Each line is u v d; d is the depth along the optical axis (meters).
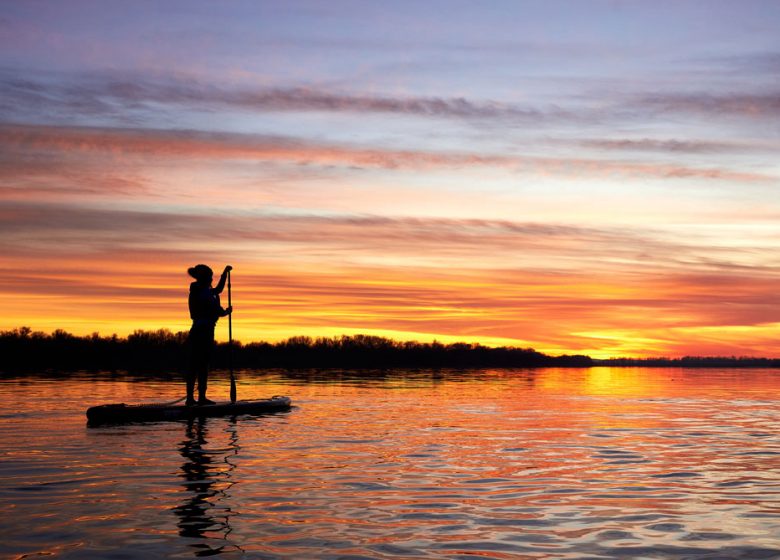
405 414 16.28
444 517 6.75
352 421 14.70
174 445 11.08
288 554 5.61
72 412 15.70
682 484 8.38
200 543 5.89
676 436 12.83
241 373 36.53
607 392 25.84
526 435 12.73
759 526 6.49
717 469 9.40
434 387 26.89
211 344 15.85
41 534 6.13
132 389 22.95
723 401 21.70
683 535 6.20
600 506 7.23
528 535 6.16
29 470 8.95
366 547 5.79
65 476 8.59
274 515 6.78
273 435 12.36
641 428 14.05
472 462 9.79
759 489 8.11
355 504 7.25
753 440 12.33
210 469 9.09
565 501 7.45
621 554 5.66
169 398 19.47
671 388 29.55
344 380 30.81
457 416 15.98
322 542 5.93
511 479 8.59
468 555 5.61
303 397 21.08
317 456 10.17
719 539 6.08
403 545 5.86
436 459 10.01
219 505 7.16
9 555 5.58
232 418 15.00
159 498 7.45
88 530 6.25
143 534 6.14
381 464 9.57
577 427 14.11
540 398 22.06
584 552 5.70
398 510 7.01
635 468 9.43
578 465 9.62
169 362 45.44
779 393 26.12
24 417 14.75
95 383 26.05
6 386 24.19
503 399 21.31
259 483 8.25
